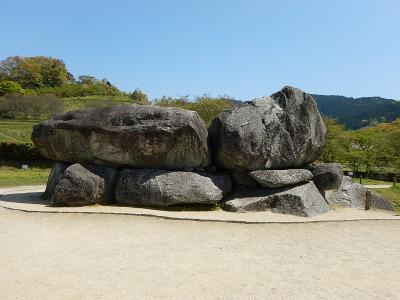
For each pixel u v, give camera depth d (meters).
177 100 37.38
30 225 11.91
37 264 8.22
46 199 16.61
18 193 19.09
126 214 13.09
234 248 9.84
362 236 11.62
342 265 8.75
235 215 13.46
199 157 15.12
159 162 15.12
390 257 9.51
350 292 7.11
